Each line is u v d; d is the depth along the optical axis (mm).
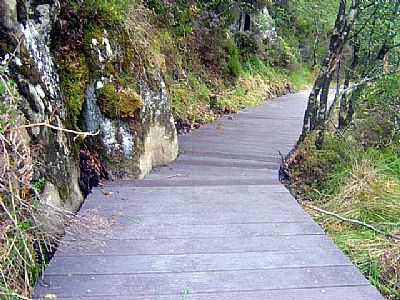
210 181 3133
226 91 7559
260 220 2398
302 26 15047
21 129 1965
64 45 2857
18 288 1621
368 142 4074
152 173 3309
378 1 3658
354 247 2473
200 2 7746
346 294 1700
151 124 3375
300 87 12070
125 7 3336
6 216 1712
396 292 2064
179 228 2273
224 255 1988
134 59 3184
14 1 2152
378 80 3984
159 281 1764
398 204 2957
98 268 1854
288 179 3488
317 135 3756
